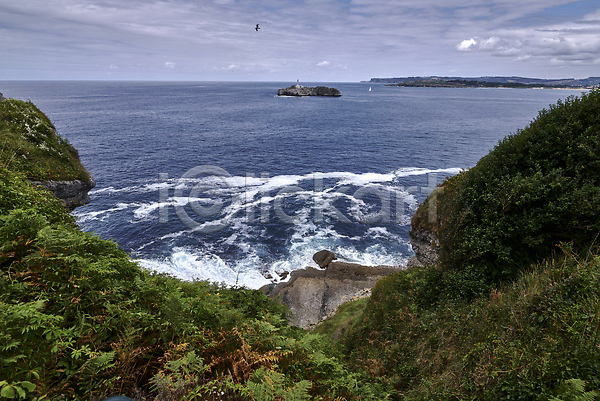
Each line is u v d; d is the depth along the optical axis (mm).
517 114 133875
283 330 5395
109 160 51281
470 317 7414
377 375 7652
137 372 3049
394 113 137625
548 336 4801
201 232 28906
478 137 78688
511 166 9898
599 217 7367
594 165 8148
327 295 21156
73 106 148375
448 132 86625
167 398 2779
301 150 62562
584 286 5137
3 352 2588
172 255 25453
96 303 3643
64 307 3391
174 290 4719
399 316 9727
